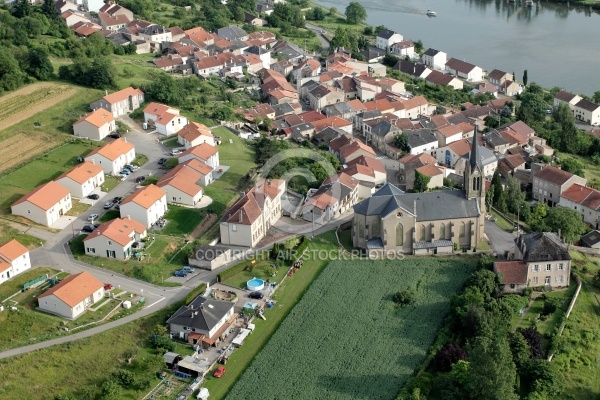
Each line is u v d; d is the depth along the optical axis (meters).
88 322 179.38
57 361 166.00
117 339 174.25
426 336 179.12
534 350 172.12
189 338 174.12
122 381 159.75
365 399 159.00
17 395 156.25
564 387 166.25
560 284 199.25
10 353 167.25
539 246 197.12
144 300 188.62
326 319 185.12
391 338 178.50
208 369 166.50
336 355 172.50
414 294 194.00
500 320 178.50
